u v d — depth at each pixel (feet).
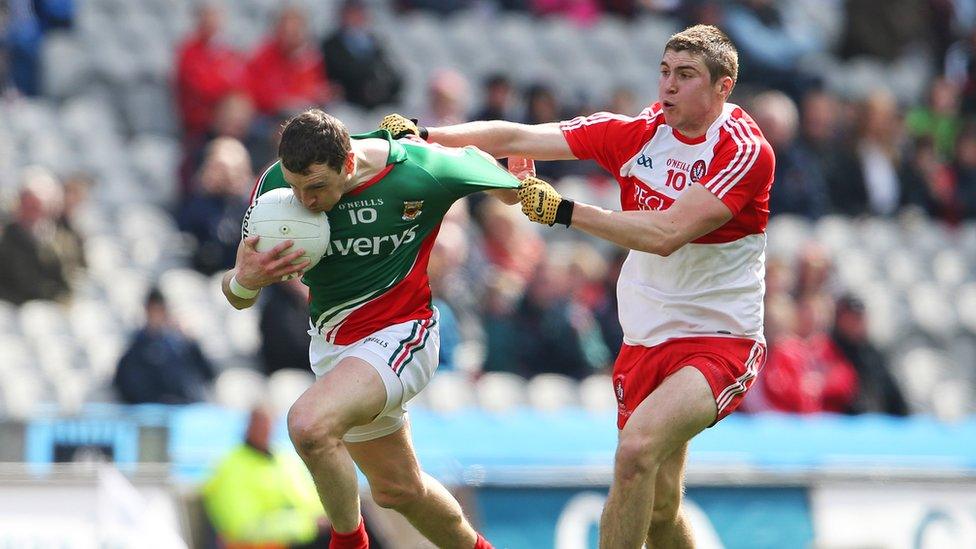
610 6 195.42
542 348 126.31
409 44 178.09
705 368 61.52
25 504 90.38
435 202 59.52
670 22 196.95
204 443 104.68
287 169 55.31
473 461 108.17
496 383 121.90
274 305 119.44
